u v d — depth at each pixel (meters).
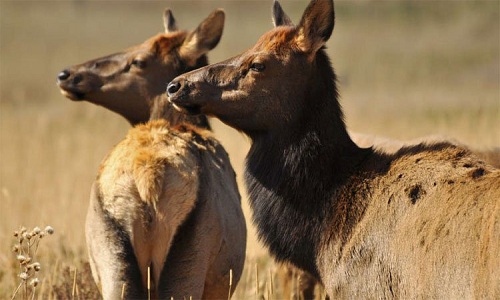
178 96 17.91
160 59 22.91
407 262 15.63
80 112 66.88
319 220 17.19
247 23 138.50
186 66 22.86
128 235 17.62
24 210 30.19
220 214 18.52
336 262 16.77
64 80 23.33
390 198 16.45
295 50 17.56
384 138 23.58
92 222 18.09
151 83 22.89
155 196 17.58
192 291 17.73
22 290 20.41
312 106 17.55
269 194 17.64
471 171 15.97
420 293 15.30
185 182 17.88
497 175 15.65
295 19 124.19
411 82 94.94
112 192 17.84
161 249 17.81
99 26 135.25
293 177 17.44
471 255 14.72
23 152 44.97
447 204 15.53
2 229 27.41
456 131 44.53
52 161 42.69
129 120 23.75
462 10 131.88
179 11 153.12
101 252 17.78
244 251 19.86
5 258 23.73
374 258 16.20
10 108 74.94
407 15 134.38
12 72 99.31
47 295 21.30
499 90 86.62
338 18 136.75
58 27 132.50
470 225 14.94
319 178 17.33
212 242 18.17
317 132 17.48
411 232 15.75
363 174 17.14
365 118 59.09
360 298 16.31
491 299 14.21
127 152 18.19
